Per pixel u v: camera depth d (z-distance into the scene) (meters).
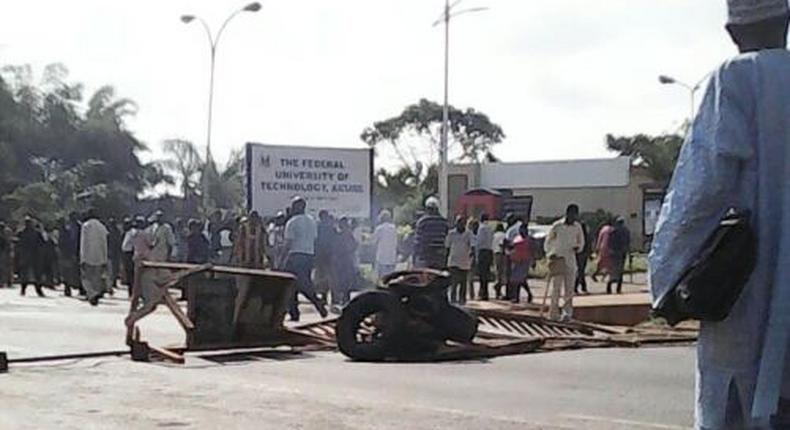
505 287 27.62
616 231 29.41
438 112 102.75
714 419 3.42
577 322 18.28
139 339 13.89
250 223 23.09
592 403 10.58
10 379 11.61
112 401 10.18
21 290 28.59
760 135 3.41
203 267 14.31
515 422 9.24
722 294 3.34
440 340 14.45
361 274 26.31
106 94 90.69
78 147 89.00
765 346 3.35
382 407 9.94
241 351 14.69
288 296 15.07
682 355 14.98
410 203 69.19
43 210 71.06
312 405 10.01
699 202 3.39
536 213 82.12
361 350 14.08
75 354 13.84
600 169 80.56
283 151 32.38
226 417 9.33
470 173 83.50
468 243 24.36
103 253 25.02
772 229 3.38
